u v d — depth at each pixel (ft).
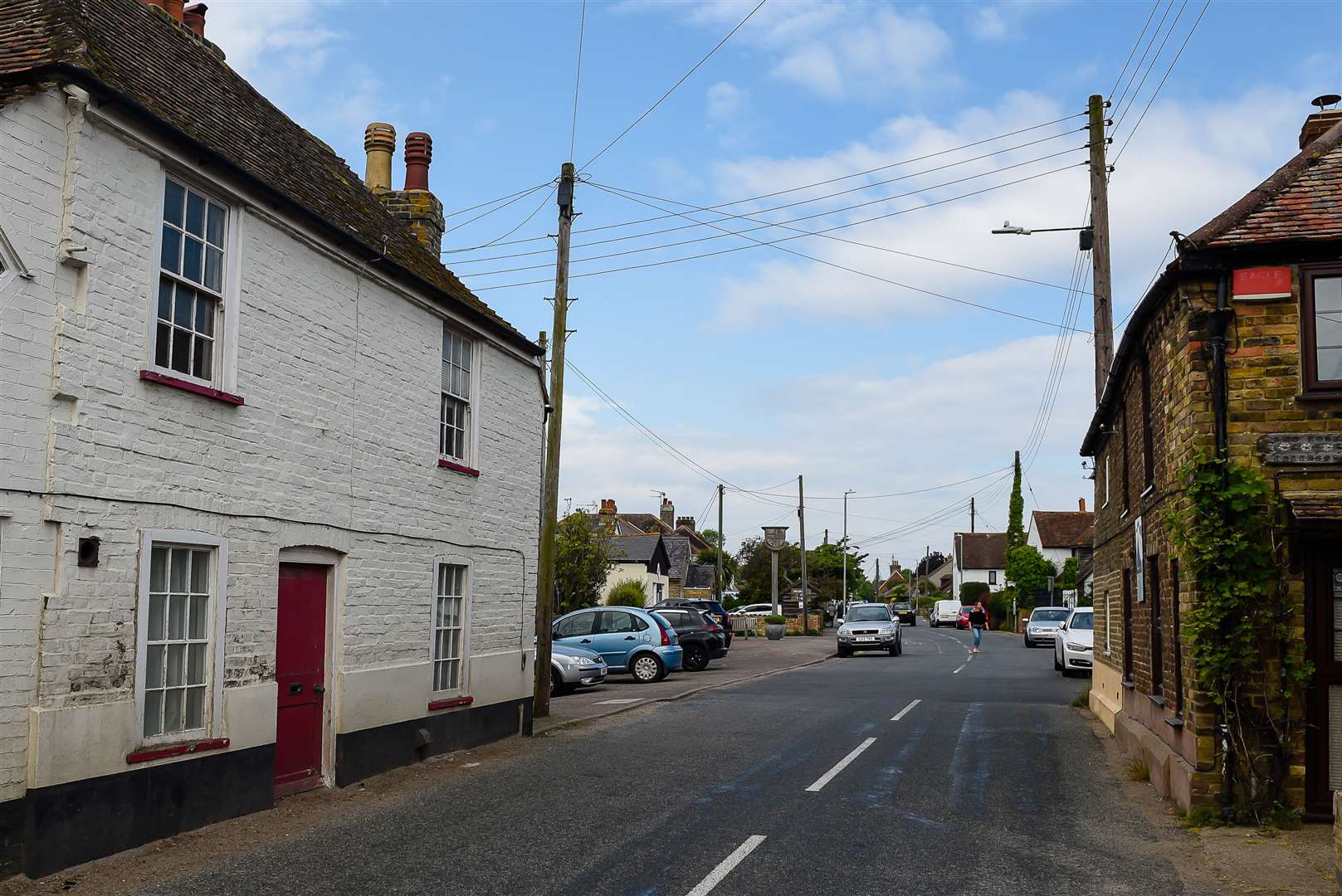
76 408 25.04
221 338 30.50
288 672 34.17
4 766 23.06
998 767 41.09
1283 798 30.53
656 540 183.83
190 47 39.86
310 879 24.30
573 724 54.80
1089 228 64.49
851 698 69.10
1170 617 36.19
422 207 53.01
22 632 23.54
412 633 41.37
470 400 47.47
